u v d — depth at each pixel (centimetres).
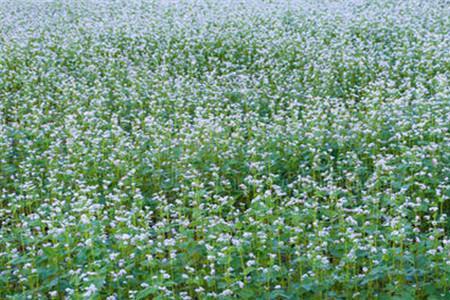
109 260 726
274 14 2198
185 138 1141
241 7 2345
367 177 994
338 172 1015
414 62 1599
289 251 752
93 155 1084
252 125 1235
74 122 1248
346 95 1404
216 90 1462
